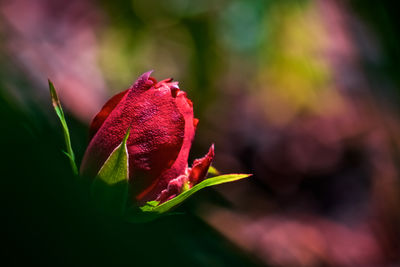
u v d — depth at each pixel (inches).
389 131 33.3
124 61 39.2
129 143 10.7
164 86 10.8
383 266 40.4
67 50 41.6
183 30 37.6
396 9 27.7
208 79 38.7
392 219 42.8
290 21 36.7
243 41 36.8
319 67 40.1
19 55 14.5
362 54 31.6
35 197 5.5
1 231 5.2
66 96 24.4
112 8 37.1
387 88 31.6
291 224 41.7
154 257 7.2
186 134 10.9
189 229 10.7
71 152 10.6
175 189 10.7
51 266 5.4
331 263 38.3
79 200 6.1
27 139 6.1
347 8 32.2
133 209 10.7
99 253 5.9
